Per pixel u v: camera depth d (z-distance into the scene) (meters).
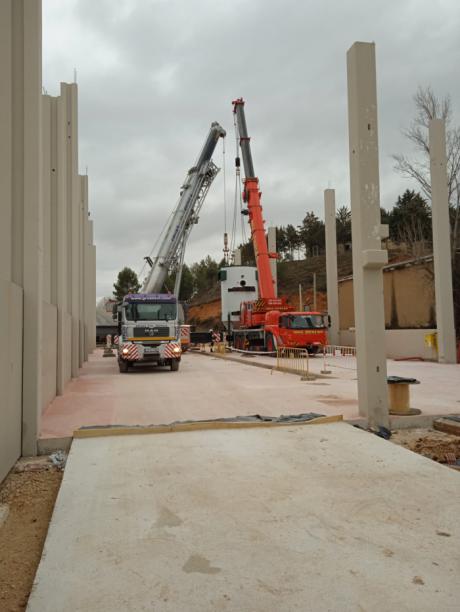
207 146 34.81
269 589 3.14
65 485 5.19
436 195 20.61
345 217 73.62
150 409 9.86
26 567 3.80
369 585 3.18
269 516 4.34
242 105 28.56
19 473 6.26
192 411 9.53
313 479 5.34
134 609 2.95
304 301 56.03
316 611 2.90
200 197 35.66
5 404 5.93
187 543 3.83
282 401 10.59
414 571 3.36
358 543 3.80
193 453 6.38
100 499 4.79
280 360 22.62
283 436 7.26
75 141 15.88
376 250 8.12
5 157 7.27
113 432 7.41
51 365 10.96
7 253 7.15
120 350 18.62
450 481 5.25
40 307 7.40
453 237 24.58
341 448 6.58
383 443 6.83
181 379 16.02
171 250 34.62
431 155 20.58
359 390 8.63
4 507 5.09
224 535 3.96
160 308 18.41
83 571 3.40
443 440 7.59
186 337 35.22
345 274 56.66
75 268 16.48
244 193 28.70
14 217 7.24
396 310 30.52
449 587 3.16
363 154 8.23
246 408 9.78
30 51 7.44
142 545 3.80
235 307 34.38
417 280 28.95
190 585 3.21
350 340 29.20
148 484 5.21
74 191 16.00
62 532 4.04
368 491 4.96
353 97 8.38
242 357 26.16
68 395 12.15
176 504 4.65
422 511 4.44
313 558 3.56
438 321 20.92
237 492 4.95
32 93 7.40
